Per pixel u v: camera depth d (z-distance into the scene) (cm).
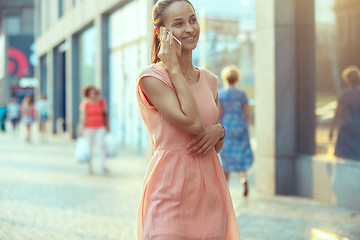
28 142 1948
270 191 748
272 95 737
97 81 1639
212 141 237
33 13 5272
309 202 683
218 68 927
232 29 891
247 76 866
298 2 729
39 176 966
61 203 689
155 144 240
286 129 738
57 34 2288
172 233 227
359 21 629
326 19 693
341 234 511
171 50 230
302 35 730
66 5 2144
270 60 738
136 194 761
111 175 983
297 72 735
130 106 1421
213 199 239
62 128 2472
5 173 1009
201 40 973
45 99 1977
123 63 1470
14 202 694
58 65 2470
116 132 1574
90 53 1797
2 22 5388
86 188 818
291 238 498
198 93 242
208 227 236
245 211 625
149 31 1055
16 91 4941
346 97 654
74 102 2019
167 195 231
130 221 579
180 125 229
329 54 687
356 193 629
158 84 230
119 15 1497
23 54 4941
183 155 234
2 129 2789
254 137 855
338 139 669
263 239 494
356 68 632
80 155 1001
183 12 234
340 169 654
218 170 246
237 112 707
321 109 700
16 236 506
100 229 540
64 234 518
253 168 836
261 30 755
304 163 721
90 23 1736
